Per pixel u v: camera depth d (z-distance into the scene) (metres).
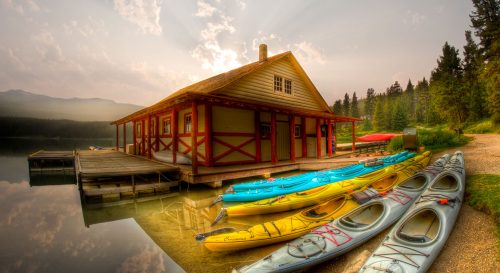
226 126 11.73
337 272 3.57
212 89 10.55
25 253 4.55
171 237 5.15
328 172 8.88
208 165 10.23
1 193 10.48
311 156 16.05
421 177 6.58
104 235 5.34
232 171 9.49
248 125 12.66
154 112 12.84
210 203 7.69
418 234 3.98
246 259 4.11
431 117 55.62
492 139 16.72
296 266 3.42
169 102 9.22
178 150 13.55
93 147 30.80
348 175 8.35
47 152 21.06
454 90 40.06
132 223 6.11
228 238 4.18
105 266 4.02
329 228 4.23
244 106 10.04
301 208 6.45
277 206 6.13
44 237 5.30
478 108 36.81
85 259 4.27
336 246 3.79
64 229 5.76
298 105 15.41
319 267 3.74
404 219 3.96
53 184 12.93
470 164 7.75
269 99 13.42
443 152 11.54
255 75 12.71
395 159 10.21
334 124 18.20
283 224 4.66
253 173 10.20
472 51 42.34
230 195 6.98
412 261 3.09
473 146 12.38
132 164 11.03
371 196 5.59
